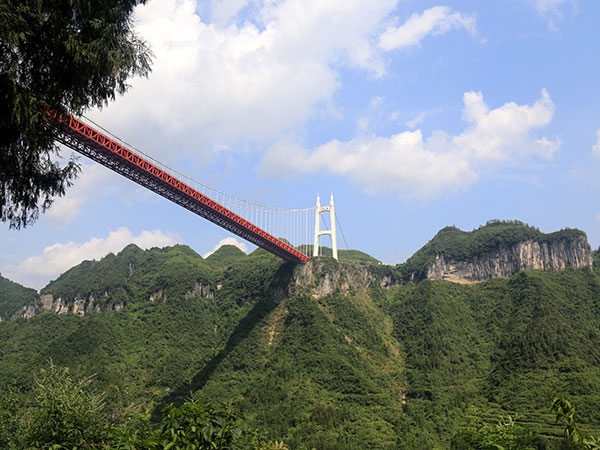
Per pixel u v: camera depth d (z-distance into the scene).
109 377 145.62
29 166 13.58
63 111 13.66
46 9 12.84
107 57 13.85
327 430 106.50
